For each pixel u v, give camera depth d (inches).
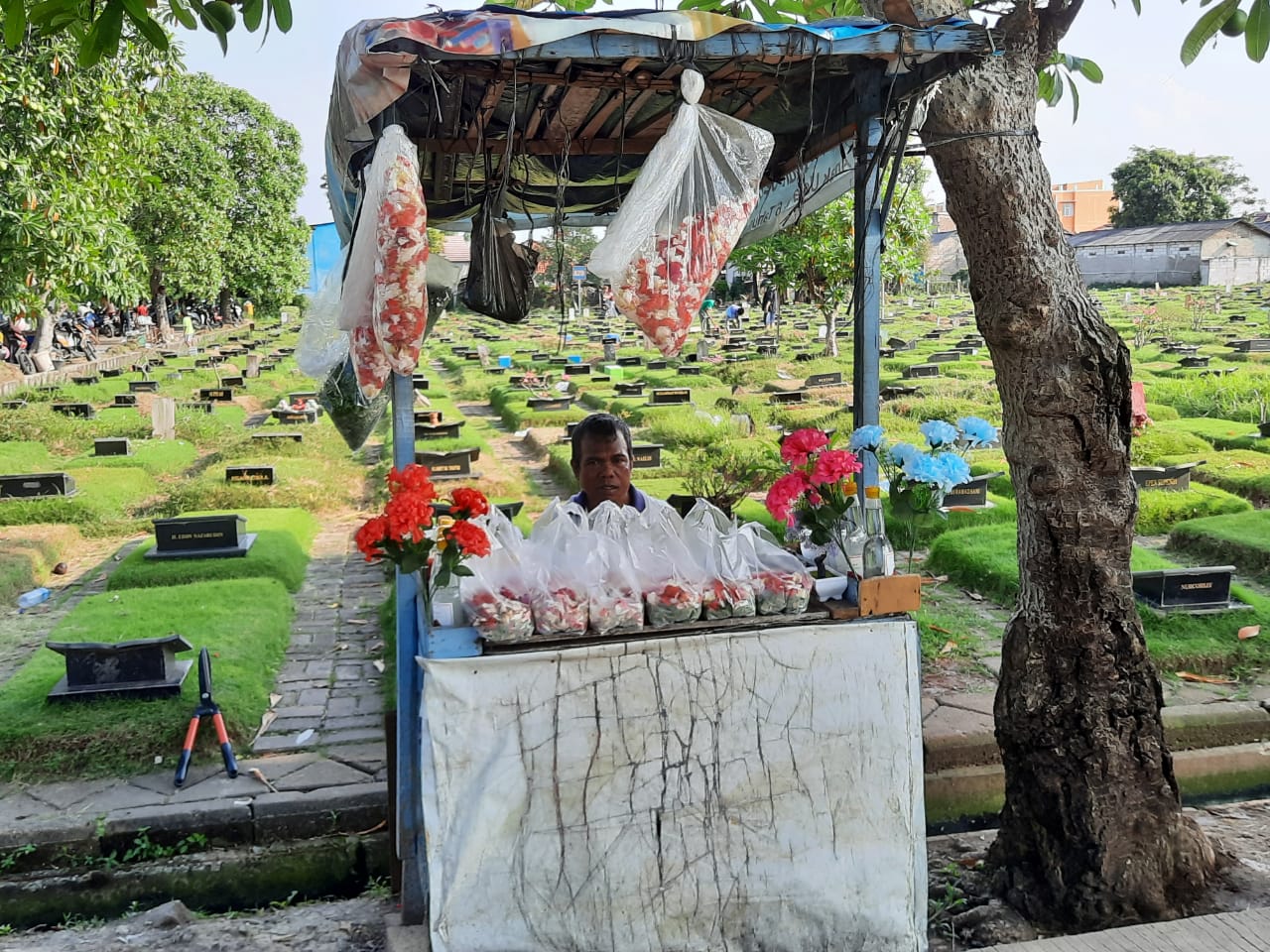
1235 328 1209.4
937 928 139.4
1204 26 148.8
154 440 602.2
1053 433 141.3
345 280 128.3
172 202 1224.8
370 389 131.6
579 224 215.9
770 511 135.6
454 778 117.1
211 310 1946.4
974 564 323.0
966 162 138.7
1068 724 141.8
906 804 129.5
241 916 158.2
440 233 222.5
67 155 433.7
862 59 141.3
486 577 125.4
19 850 179.5
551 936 119.6
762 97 159.8
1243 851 156.7
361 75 112.9
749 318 1519.4
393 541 118.6
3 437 593.6
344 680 257.6
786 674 125.3
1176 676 243.3
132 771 203.0
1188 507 396.8
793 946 126.3
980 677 244.8
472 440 595.5
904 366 840.9
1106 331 141.6
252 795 193.2
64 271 446.6
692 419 604.7
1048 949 119.4
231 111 1573.6
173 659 233.6
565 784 119.5
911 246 678.5
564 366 989.2
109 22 132.9
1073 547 141.6
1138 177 2522.1
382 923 145.5
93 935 148.6
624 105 141.0
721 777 123.7
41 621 310.0
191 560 347.6
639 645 120.7
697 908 123.3
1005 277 139.9
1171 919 137.3
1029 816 144.8
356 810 189.9
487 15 113.2
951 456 135.4
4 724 212.4
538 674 118.3
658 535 130.7
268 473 485.1
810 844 126.4
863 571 131.3
